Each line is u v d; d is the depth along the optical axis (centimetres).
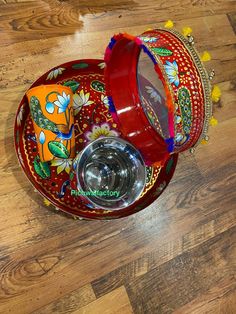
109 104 82
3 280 76
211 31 108
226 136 102
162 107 79
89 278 82
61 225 82
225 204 98
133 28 98
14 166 80
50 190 78
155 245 89
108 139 77
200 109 70
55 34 90
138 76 84
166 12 104
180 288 89
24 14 88
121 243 86
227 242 96
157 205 91
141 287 85
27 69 86
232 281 94
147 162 81
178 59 69
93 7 95
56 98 73
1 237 77
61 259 81
